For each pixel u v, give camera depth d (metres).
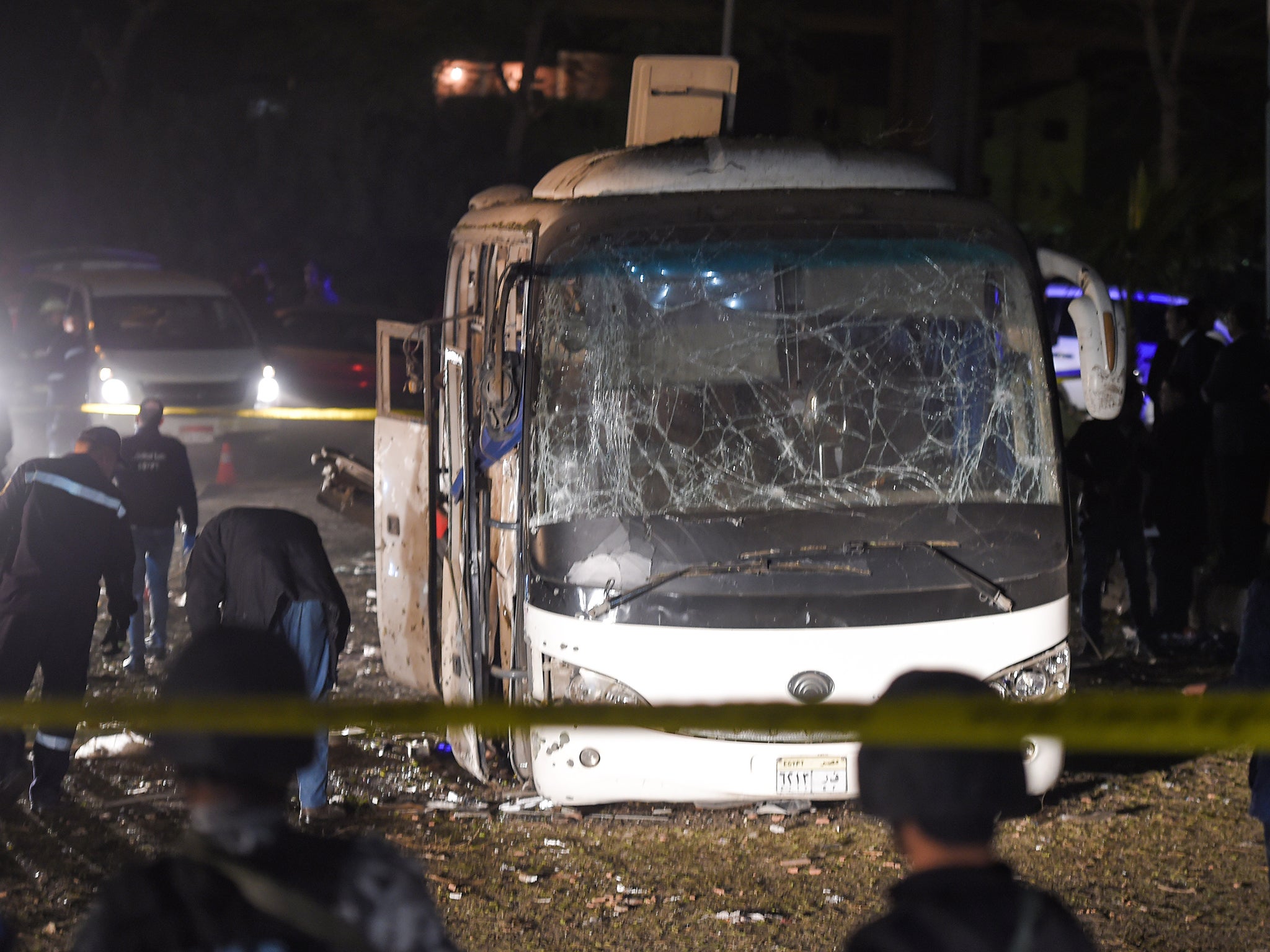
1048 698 13.76
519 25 76.38
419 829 14.70
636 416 13.73
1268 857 10.21
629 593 13.26
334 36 78.00
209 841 4.93
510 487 14.74
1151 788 16.19
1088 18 73.44
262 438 42.84
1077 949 4.69
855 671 13.15
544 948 11.88
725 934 12.17
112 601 15.60
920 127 35.47
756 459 13.66
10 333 41.06
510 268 13.80
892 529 13.46
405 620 17.20
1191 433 21.86
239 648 5.16
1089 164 91.50
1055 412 14.24
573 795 13.54
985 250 14.27
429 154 86.69
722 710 4.82
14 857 13.70
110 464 15.59
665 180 14.46
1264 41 74.88
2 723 5.24
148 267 49.97
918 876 4.77
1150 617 21.72
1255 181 35.53
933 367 13.98
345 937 4.84
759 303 13.91
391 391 17.80
